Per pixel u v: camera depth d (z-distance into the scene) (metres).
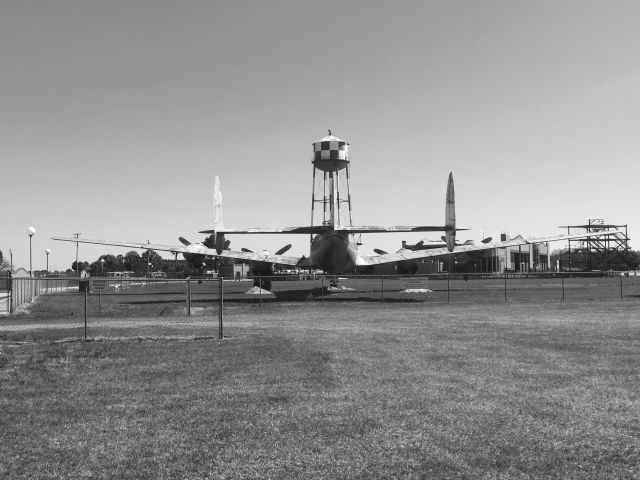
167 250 41.91
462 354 14.96
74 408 9.74
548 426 8.38
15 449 7.64
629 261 117.50
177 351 16.08
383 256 44.31
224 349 16.33
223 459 7.16
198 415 9.21
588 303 32.97
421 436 7.97
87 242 39.44
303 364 13.74
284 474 6.64
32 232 42.19
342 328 21.56
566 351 15.27
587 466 6.78
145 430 8.41
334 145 57.44
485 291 47.72
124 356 15.28
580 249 119.88
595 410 9.23
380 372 12.61
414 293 46.25
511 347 16.11
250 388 11.16
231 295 47.25
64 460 7.20
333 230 36.12
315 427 8.45
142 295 48.88
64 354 15.70
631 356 14.40
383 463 6.95
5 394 10.84
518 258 110.44
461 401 9.90
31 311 31.25
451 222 35.69
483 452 7.30
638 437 7.84
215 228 37.66
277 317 26.69
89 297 46.69
